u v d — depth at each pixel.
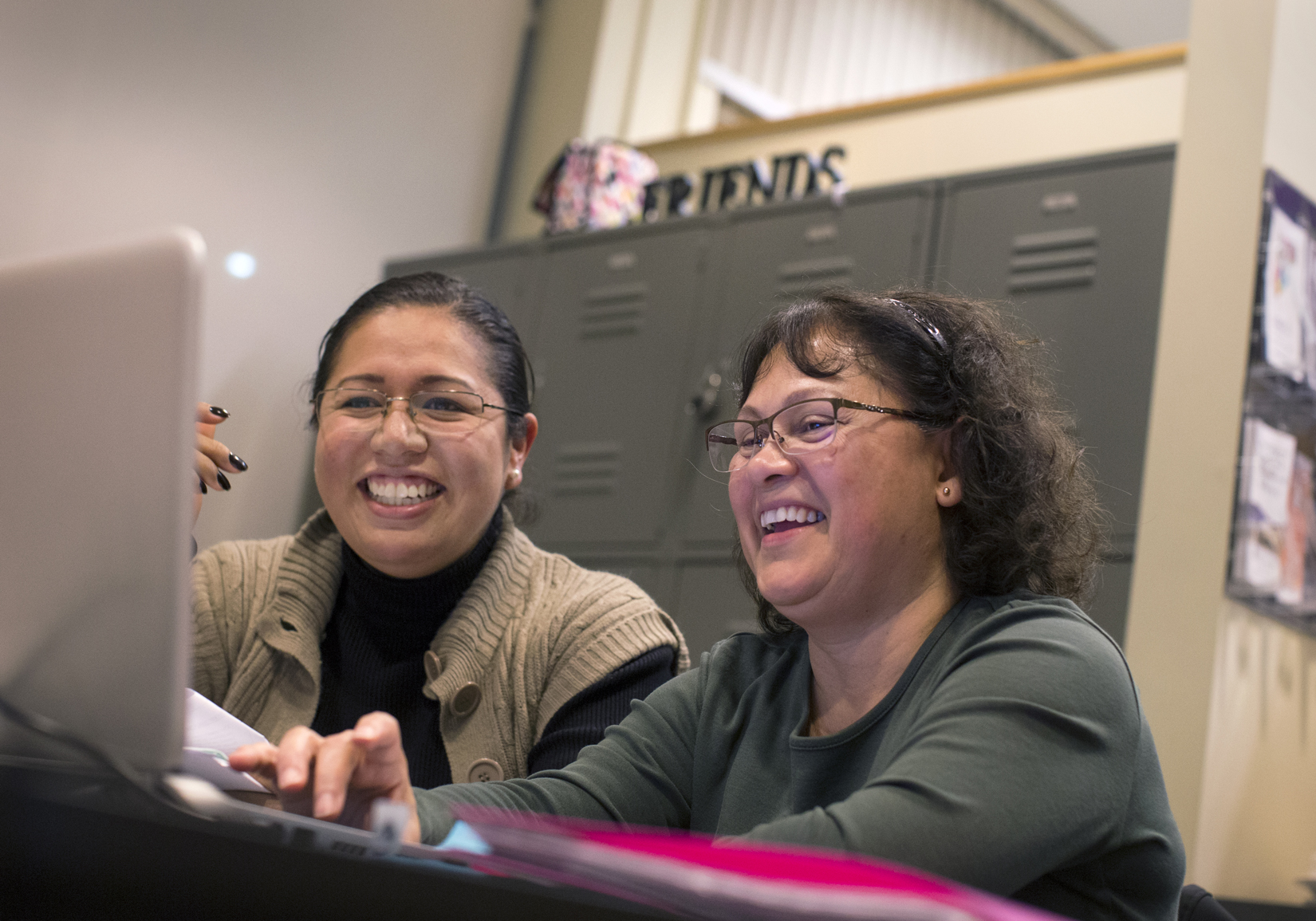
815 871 0.57
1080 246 2.82
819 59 5.18
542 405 3.55
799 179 3.92
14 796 0.69
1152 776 0.94
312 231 3.96
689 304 3.38
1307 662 2.58
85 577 0.69
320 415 1.52
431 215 4.29
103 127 3.49
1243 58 2.53
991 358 1.12
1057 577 1.11
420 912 0.58
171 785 0.70
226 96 3.77
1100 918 0.88
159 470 0.66
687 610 3.12
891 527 1.04
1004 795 0.81
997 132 3.70
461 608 1.48
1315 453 2.55
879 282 3.06
